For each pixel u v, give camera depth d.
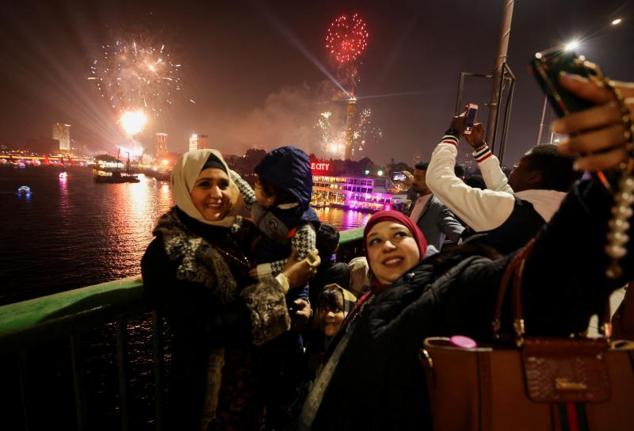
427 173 1.83
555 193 1.41
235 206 1.64
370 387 1.07
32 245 56.41
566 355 0.77
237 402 1.47
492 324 0.86
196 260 1.37
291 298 1.79
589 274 0.74
